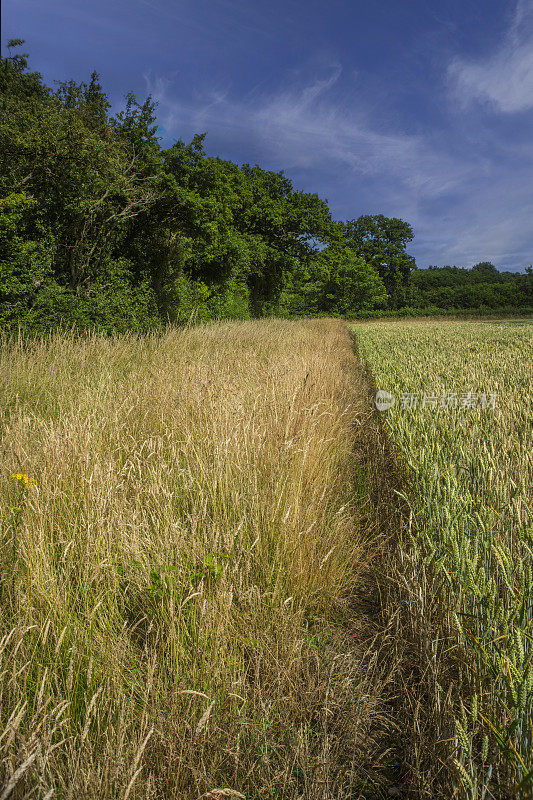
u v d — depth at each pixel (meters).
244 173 36.84
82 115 13.49
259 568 2.71
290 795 1.67
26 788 1.37
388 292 78.94
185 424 4.09
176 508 3.07
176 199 17.58
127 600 2.36
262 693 2.02
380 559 3.40
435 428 4.65
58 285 12.95
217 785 1.64
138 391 5.23
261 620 2.33
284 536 2.82
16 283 11.45
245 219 34.53
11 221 11.73
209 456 3.59
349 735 1.93
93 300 13.35
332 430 5.13
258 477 3.46
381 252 78.06
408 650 2.46
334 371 8.45
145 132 16.73
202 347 9.33
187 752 1.62
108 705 1.72
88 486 2.84
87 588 2.24
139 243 18.02
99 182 13.66
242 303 30.25
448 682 2.09
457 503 2.76
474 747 1.80
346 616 2.87
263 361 8.86
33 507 2.60
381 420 6.32
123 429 4.21
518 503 2.64
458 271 113.19
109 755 1.52
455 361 11.00
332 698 2.05
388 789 1.82
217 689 1.91
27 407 4.92
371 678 2.30
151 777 1.52
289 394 4.91
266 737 1.83
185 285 21.19
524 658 1.71
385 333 24.42
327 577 2.89
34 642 1.94
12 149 12.14
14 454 3.33
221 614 2.16
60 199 13.21
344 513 3.75
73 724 1.70
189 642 2.11
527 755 1.53
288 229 37.59
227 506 3.12
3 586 2.28
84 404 4.75
